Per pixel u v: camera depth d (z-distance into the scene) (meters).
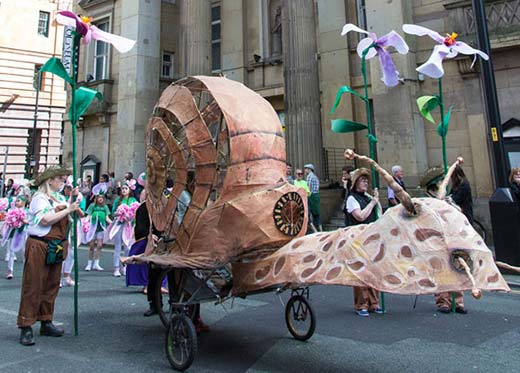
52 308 4.86
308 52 12.38
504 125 10.71
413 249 2.74
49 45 40.53
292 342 4.49
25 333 4.48
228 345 4.41
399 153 11.51
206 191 3.92
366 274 2.85
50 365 3.85
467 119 11.49
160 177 4.62
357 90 14.52
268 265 3.58
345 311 5.86
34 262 4.54
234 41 17.73
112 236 9.30
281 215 3.77
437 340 4.49
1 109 37.25
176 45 19.81
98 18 20.25
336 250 3.13
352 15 14.91
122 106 17.69
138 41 17.72
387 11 12.14
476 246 2.63
